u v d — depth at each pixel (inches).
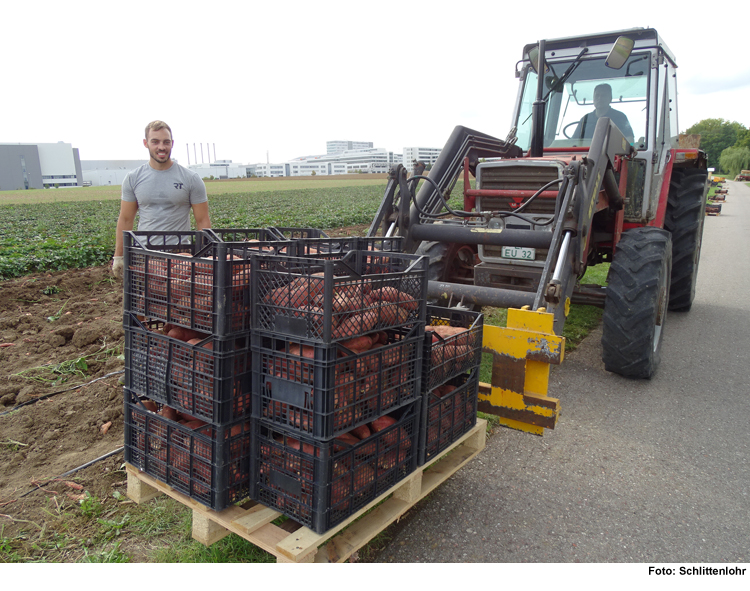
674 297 256.5
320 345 75.1
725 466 127.3
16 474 115.6
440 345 100.6
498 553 95.8
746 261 420.2
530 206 170.4
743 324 246.2
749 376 183.3
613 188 172.1
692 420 150.6
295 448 82.0
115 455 123.1
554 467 126.2
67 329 206.8
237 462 87.7
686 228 242.4
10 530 97.9
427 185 184.4
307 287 76.8
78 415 141.8
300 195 1601.9
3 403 148.9
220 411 83.3
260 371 84.8
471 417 116.7
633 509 110.4
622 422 149.1
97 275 327.0
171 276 88.2
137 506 105.3
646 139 191.3
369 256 115.1
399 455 93.7
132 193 153.6
